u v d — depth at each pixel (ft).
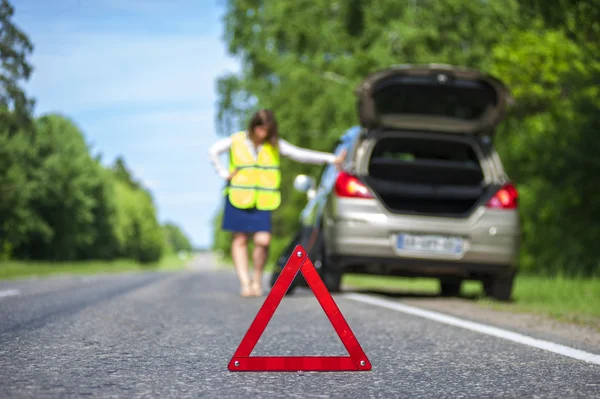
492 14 80.28
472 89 28.66
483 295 30.60
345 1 91.56
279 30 92.84
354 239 27.09
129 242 345.31
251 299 28.32
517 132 75.92
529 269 77.05
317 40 91.40
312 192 33.78
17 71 77.10
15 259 172.04
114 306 24.47
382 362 14.06
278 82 99.96
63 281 44.39
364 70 86.53
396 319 21.39
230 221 29.17
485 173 28.48
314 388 11.46
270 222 29.32
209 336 17.26
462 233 27.25
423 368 13.46
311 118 87.30
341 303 26.32
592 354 15.26
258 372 12.73
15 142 144.66
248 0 101.55
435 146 31.14
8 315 20.58
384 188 28.27
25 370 12.30
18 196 148.66
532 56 71.41
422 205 29.19
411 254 27.07
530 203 71.92
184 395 10.75
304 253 13.07
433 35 84.74
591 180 59.36
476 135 29.55
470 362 14.17
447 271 27.76
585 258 66.18
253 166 28.78
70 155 178.70
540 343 16.79
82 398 10.30
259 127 28.50
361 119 28.73
